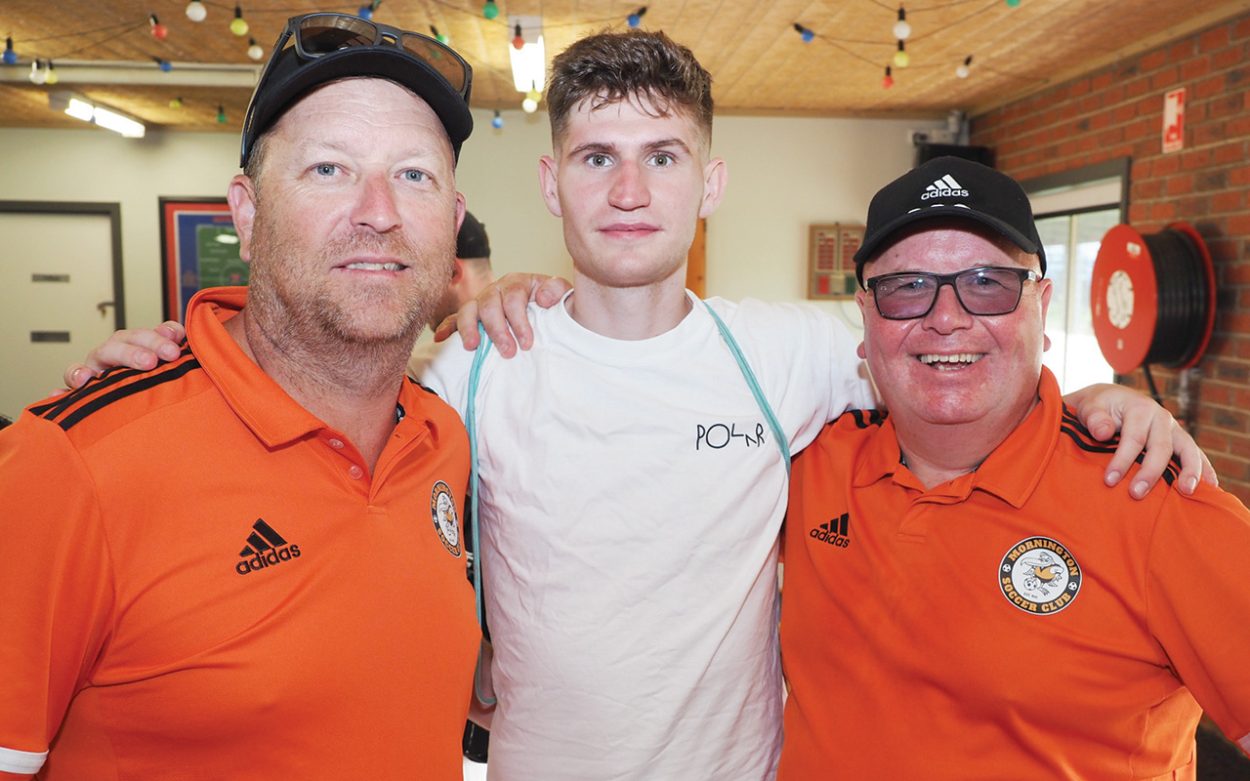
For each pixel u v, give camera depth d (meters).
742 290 6.67
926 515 1.34
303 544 1.06
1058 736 1.21
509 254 6.56
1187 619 1.13
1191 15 4.23
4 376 7.33
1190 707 1.26
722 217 6.64
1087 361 5.46
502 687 1.43
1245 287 4.00
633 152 1.36
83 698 1.00
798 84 5.73
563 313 1.48
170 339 1.14
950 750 1.25
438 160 1.14
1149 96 4.65
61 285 7.30
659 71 1.34
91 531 0.95
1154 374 4.66
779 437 1.48
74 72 5.31
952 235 1.29
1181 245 4.16
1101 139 5.06
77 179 7.16
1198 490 1.19
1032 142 5.79
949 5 4.12
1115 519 1.22
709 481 1.40
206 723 0.99
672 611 1.37
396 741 1.10
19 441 0.96
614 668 1.35
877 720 1.30
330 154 1.07
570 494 1.38
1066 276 5.64
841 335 1.61
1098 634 1.20
